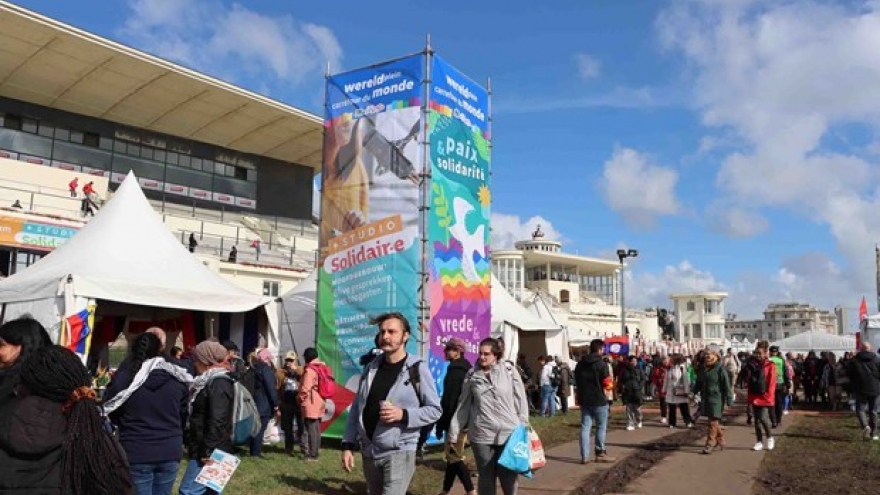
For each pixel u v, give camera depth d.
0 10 26.00
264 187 42.91
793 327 148.25
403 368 4.84
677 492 8.05
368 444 4.78
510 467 5.75
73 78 31.48
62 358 3.01
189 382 4.86
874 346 20.55
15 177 28.75
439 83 11.28
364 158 11.48
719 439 11.20
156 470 4.57
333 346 11.35
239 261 32.72
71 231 25.23
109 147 35.91
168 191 38.03
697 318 82.06
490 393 6.04
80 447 2.93
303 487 8.17
